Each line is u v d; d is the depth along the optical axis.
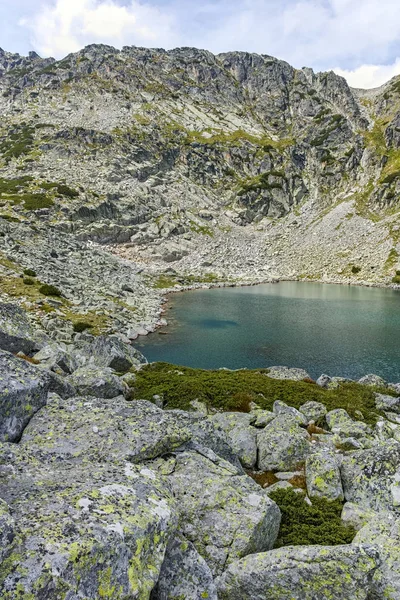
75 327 48.59
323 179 180.25
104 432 10.18
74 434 10.03
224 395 23.03
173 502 7.62
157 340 55.47
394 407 25.84
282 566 7.59
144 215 148.00
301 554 7.77
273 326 64.31
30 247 79.31
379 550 7.85
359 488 11.81
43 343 24.09
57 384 14.91
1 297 51.34
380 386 32.28
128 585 5.74
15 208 118.06
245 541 8.34
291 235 156.88
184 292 100.31
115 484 7.44
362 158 180.12
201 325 64.88
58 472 8.02
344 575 7.34
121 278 89.06
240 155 197.50
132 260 123.94
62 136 180.88
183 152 194.62
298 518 10.68
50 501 6.51
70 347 35.56
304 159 193.75
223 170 192.88
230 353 50.00
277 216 172.62
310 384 28.31
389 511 10.85
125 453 9.50
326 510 11.15
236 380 25.97
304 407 21.67
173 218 154.38
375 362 46.84
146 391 22.89
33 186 138.38
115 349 28.86
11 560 5.14
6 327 22.48
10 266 65.00
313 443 15.94
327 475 12.17
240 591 7.61
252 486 9.98
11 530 5.44
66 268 77.31
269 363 46.41
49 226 106.12
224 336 58.03
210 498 9.17
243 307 80.81
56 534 5.68
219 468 10.37
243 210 170.75
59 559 5.27
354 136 188.75
